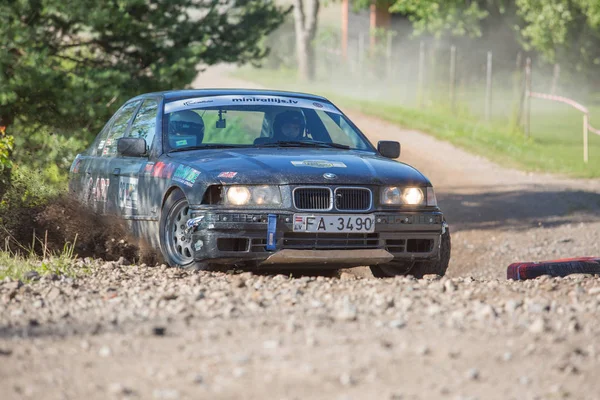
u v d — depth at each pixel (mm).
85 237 22578
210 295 14750
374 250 17922
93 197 22812
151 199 19422
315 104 21766
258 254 17328
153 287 15781
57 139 38750
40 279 16828
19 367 10375
